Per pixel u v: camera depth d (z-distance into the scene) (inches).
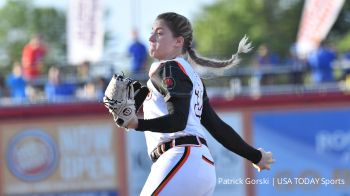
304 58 1547.7
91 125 1503.4
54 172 1505.9
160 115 542.9
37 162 1507.1
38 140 1505.9
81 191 1501.0
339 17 2997.0
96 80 1553.9
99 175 1498.5
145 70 1536.7
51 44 3757.4
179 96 532.7
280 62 1642.5
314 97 1497.3
